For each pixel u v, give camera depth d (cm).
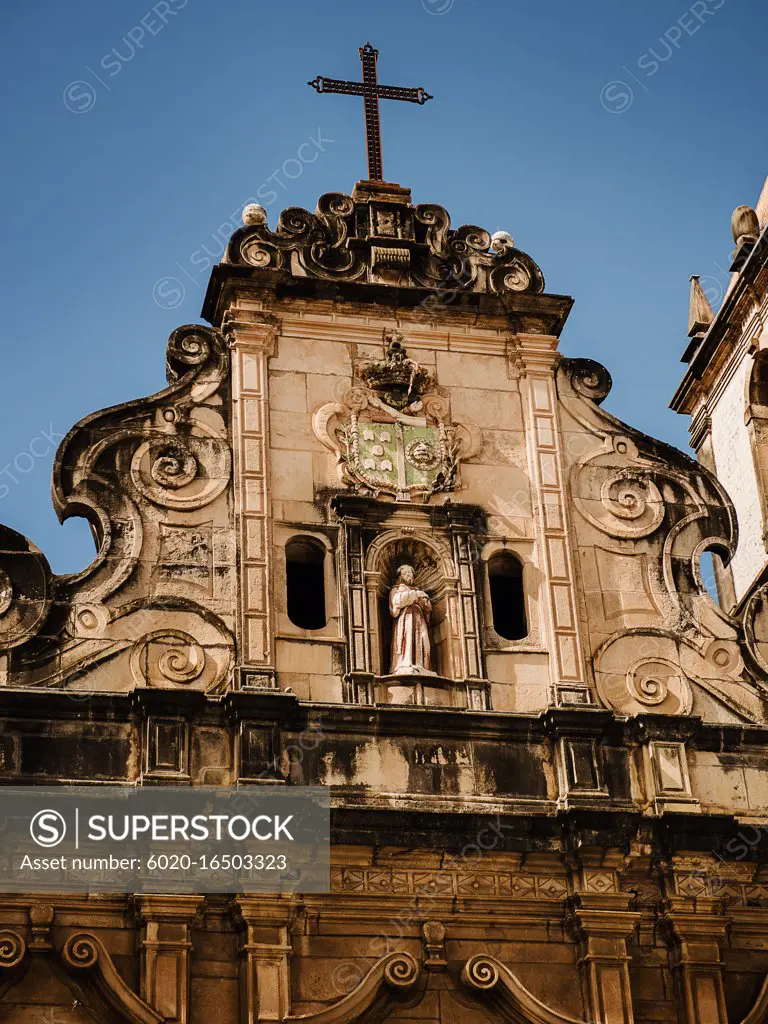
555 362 3108
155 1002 2541
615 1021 2645
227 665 2794
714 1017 2677
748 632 2972
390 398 3027
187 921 2598
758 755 2867
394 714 2756
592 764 2780
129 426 2931
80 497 2864
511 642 2888
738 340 3334
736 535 3047
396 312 3092
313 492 2936
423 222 3178
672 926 2722
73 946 2550
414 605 2872
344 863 2669
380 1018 2614
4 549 2808
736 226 3381
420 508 2942
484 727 2786
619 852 2720
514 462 3025
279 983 2577
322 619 2883
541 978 2675
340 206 3166
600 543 2998
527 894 2712
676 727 2830
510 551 2961
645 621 2955
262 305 3042
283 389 3000
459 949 2675
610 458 3066
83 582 2809
